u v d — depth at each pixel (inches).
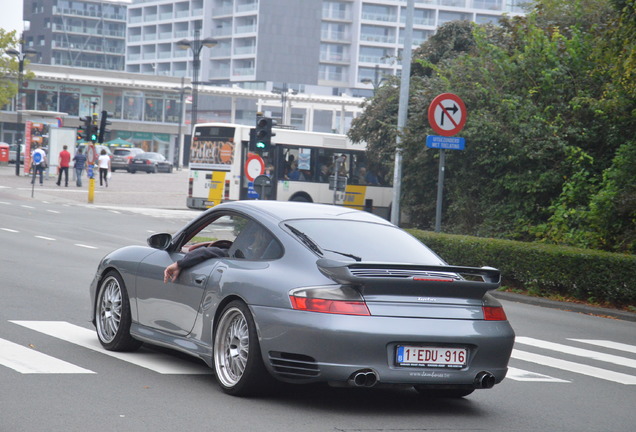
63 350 436.5
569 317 755.4
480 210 1204.5
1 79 3213.6
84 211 1724.9
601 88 1094.4
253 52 6855.3
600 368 501.0
